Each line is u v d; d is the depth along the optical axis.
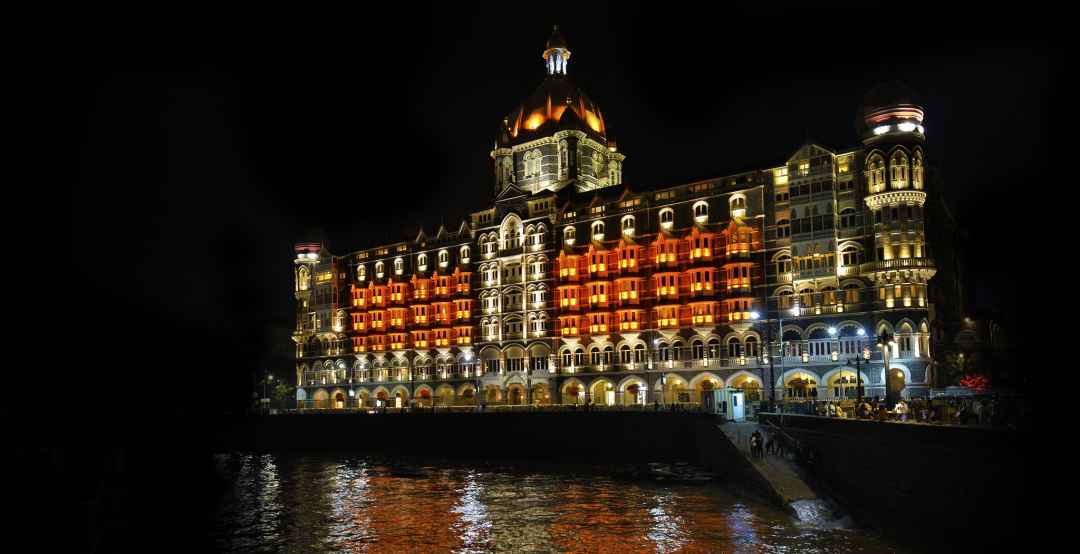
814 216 90.12
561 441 89.75
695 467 76.81
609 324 106.44
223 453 112.06
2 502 38.69
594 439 87.25
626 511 55.81
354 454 105.50
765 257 93.38
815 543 43.09
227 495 68.88
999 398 44.91
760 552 42.09
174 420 67.81
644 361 102.56
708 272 97.75
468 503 62.44
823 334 88.31
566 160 123.31
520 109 132.75
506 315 117.88
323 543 50.28
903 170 84.31
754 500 56.91
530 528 52.12
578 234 111.81
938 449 37.69
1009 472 32.09
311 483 77.25
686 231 100.56
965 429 35.28
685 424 80.44
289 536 52.38
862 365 84.94
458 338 123.75
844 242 87.69
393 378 133.50
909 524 40.56
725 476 66.62
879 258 84.62
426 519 56.78
